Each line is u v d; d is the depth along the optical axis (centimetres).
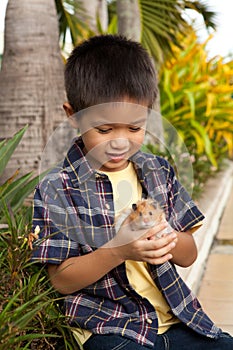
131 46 195
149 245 178
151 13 604
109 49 191
